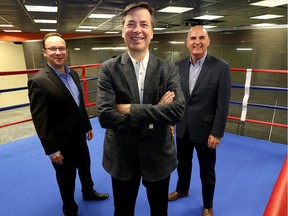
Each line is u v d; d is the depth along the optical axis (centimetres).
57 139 142
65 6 521
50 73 138
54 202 191
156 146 100
